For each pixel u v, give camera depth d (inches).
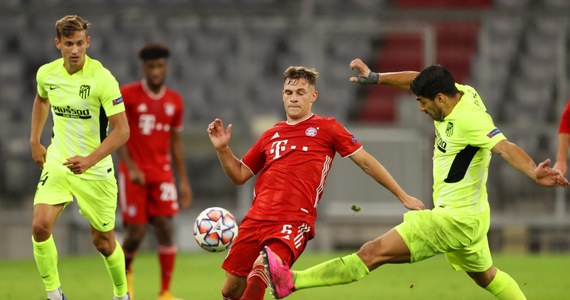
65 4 2763.3
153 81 1390.3
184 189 1455.5
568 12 2452.0
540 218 2343.8
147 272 1788.9
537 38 2792.8
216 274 1736.0
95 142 1028.5
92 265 1899.6
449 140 885.2
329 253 2260.1
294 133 916.0
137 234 1355.8
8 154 2251.5
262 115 2603.3
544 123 2706.7
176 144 1437.0
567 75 2506.2
